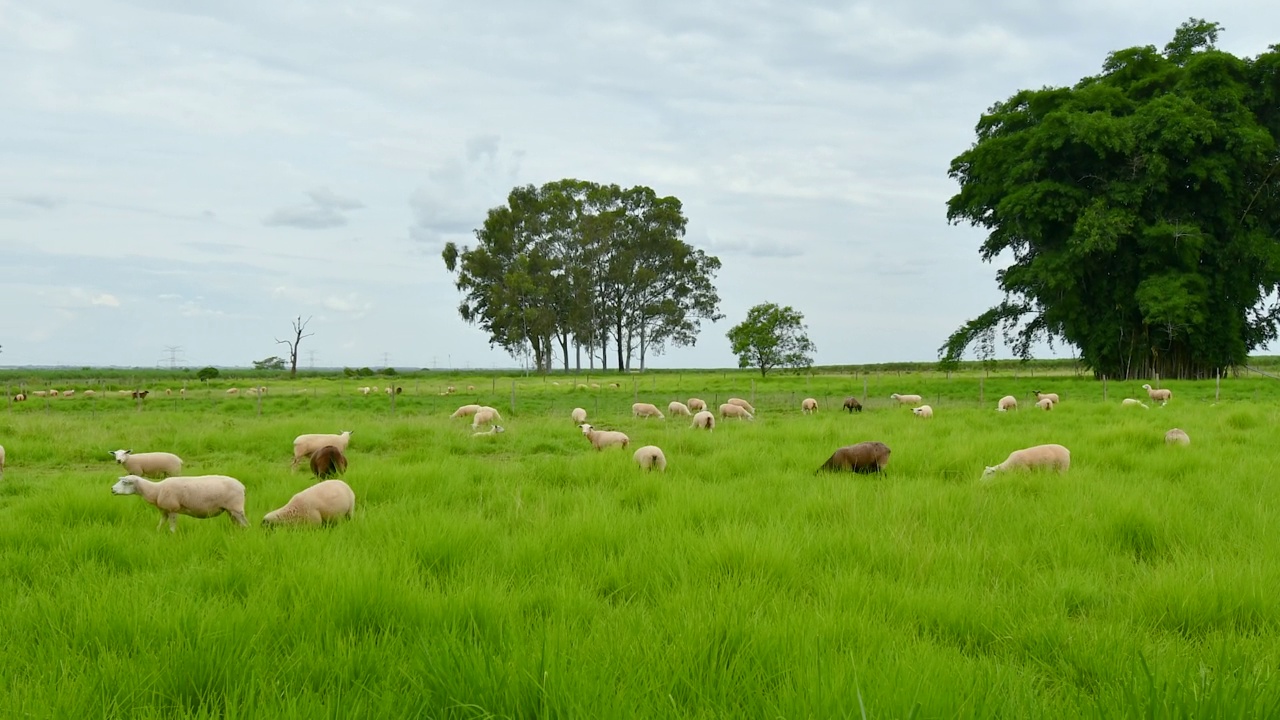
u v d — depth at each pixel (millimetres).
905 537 7508
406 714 3779
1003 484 10336
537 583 6070
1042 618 5203
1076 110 48406
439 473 11758
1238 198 47688
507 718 3701
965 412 24828
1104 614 5617
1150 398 32281
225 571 6234
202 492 8484
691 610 5227
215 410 33344
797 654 4422
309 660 4414
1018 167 48562
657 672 4223
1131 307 48656
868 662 4328
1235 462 12141
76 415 29031
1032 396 37750
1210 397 34562
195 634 4723
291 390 52375
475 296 86562
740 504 9172
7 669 4387
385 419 26031
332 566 6105
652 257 90750
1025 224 49094
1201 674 3965
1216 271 48188
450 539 7215
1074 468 11742
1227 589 5566
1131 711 3609
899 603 5562
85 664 4422
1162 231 44562
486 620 5066
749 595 5613
